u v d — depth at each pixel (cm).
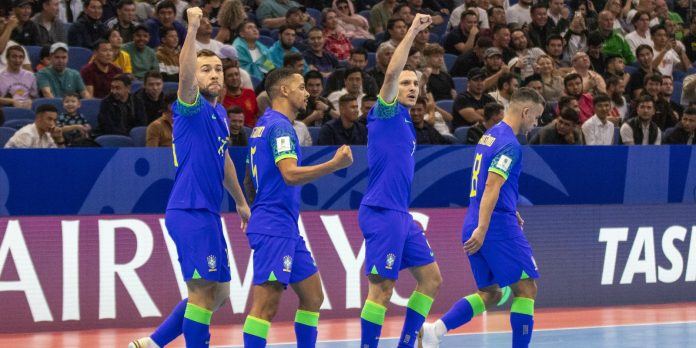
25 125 2530
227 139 1587
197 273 1518
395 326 2247
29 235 2148
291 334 2133
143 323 2216
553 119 3036
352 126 2573
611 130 2895
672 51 3744
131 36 3089
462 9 3703
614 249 2573
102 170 2195
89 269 2184
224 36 3200
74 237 2177
